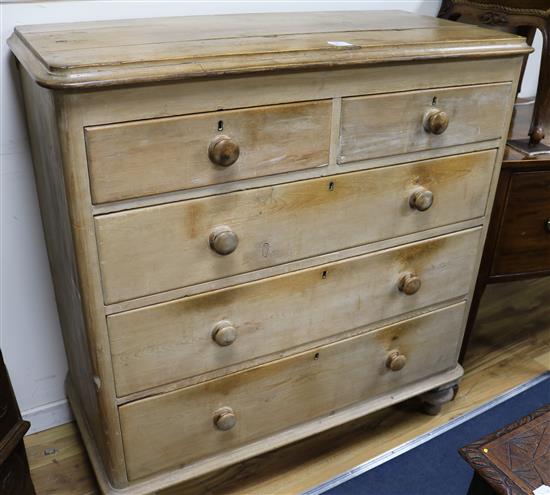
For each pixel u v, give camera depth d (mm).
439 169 1287
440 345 1564
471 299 1559
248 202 1094
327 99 1080
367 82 1105
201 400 1242
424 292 1438
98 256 1004
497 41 1208
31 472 1503
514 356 1950
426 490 1479
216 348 1200
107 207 976
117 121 922
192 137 988
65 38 1084
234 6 1464
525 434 1034
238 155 1018
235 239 1078
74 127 897
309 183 1142
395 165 1226
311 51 1034
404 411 1719
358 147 1158
